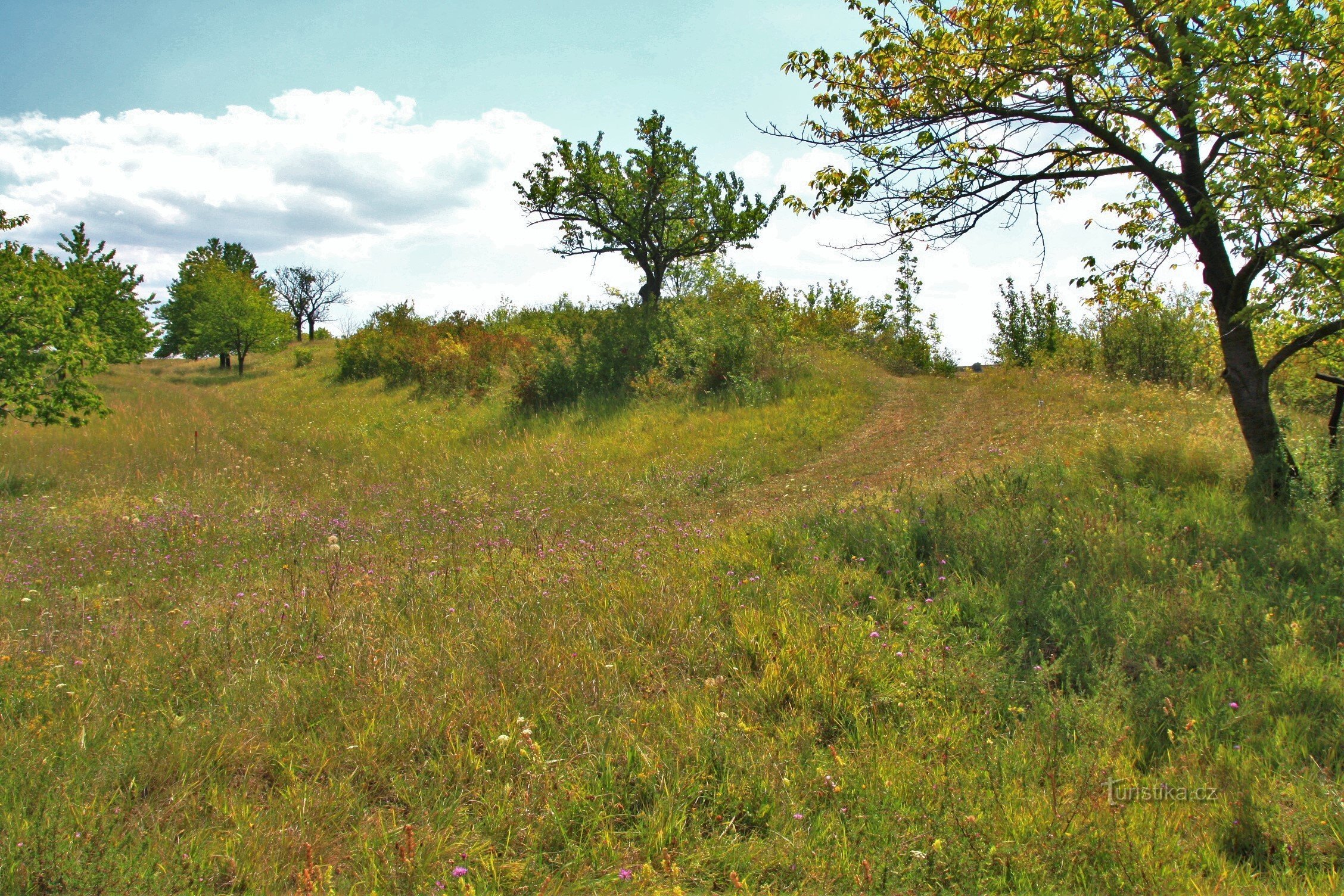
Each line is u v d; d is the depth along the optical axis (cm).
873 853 288
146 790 326
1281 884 272
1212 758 353
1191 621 485
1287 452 751
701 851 292
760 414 1691
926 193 780
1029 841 285
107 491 1112
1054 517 698
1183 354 1983
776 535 702
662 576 611
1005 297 3088
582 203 2300
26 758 330
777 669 431
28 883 249
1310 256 678
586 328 2333
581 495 1188
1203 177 729
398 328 3397
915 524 671
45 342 1246
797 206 816
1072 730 374
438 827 302
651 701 414
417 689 414
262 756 353
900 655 454
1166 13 650
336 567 641
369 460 1582
